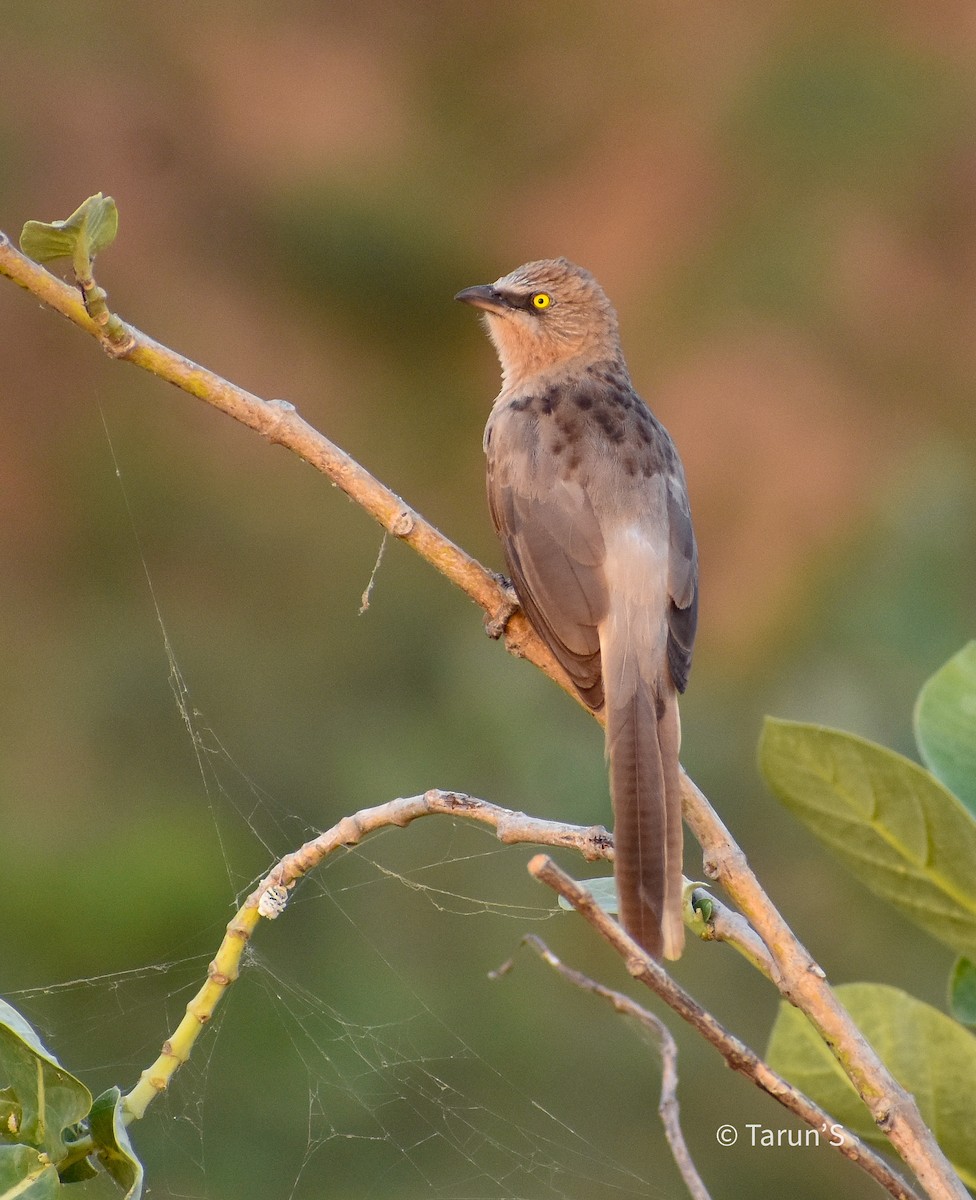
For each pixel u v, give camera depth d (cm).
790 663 1359
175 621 1382
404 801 503
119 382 1603
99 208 508
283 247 1805
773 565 1508
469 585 621
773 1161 929
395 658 1331
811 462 1645
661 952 508
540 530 707
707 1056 992
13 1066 450
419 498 1688
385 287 1802
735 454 1666
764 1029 1016
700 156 1898
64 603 1436
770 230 1845
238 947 488
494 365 1786
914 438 1655
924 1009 516
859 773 499
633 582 686
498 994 1016
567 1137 934
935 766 536
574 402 768
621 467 723
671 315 1803
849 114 1897
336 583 1444
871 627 1330
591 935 1047
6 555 1464
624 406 773
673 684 671
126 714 1266
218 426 1586
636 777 635
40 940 995
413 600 1373
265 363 1741
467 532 1656
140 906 1012
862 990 522
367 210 1808
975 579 1354
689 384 1734
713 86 1927
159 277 1764
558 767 1201
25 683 1295
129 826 1098
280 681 1298
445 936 1050
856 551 1427
